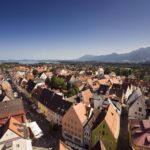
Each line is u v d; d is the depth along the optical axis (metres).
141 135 46.59
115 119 57.16
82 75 177.62
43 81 139.38
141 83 136.00
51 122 66.56
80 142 55.66
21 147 49.06
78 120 54.97
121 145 50.34
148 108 75.75
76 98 85.31
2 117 66.12
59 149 36.78
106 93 101.06
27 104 96.38
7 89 105.94
